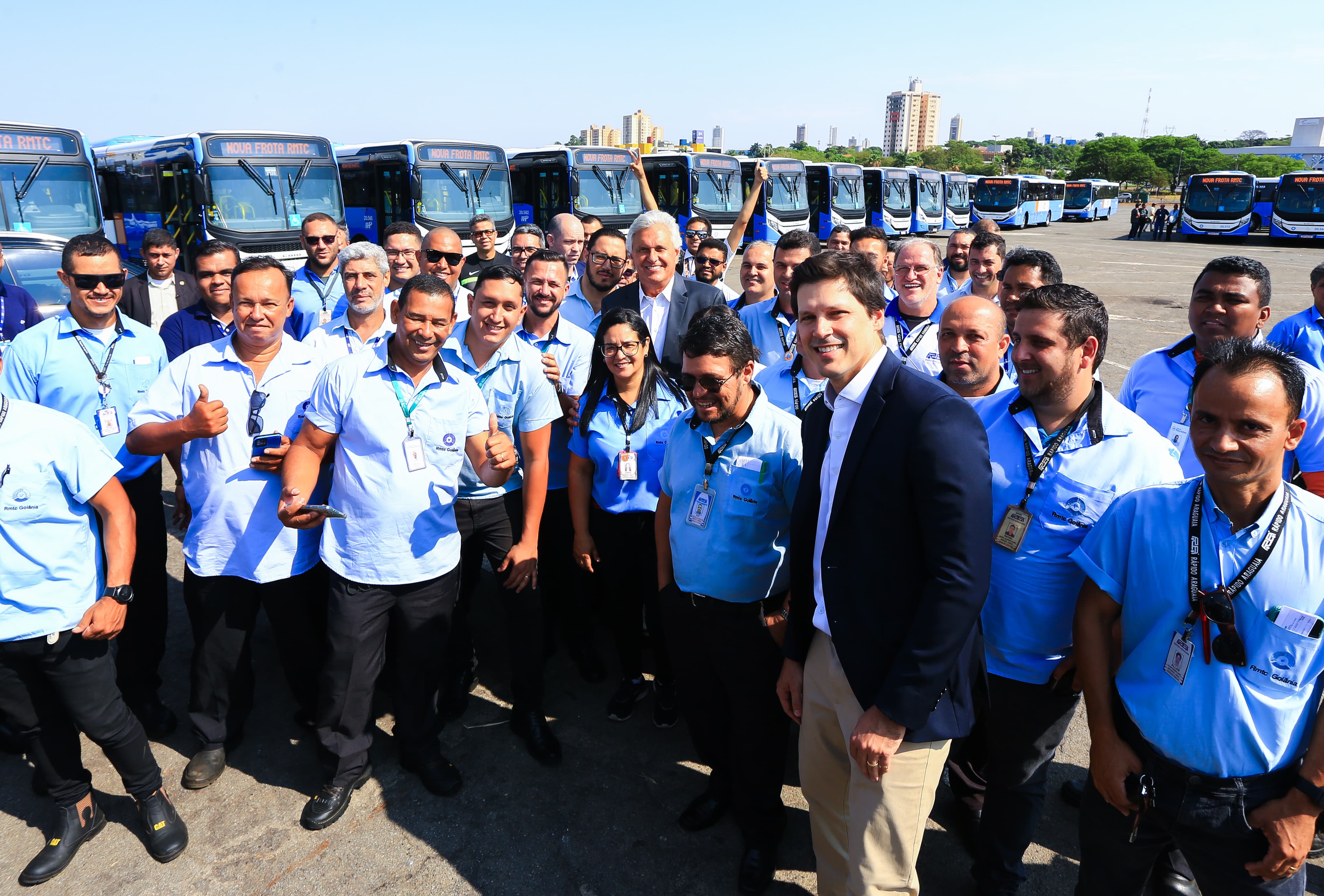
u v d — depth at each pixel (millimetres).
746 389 2594
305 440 2887
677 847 2865
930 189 31094
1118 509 1986
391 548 2885
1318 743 1734
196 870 2727
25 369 3471
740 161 18984
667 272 4309
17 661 2502
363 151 14680
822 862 2410
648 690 3871
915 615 1972
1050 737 2391
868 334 2061
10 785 3129
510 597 3266
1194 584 1826
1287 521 1744
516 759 3336
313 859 2779
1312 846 2766
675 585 2779
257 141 11805
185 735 3453
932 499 1903
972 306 2750
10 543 2406
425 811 3020
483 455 3057
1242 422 1656
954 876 2715
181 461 3400
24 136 10781
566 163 15547
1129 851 2037
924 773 2078
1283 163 92688
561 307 4965
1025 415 2369
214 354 3057
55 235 11031
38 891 2627
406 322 2781
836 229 5824
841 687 2195
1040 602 2307
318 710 2984
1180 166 98312
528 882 2695
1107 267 22625
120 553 2643
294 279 5570
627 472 3268
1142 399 3377
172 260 6062
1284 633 1731
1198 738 1817
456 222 13695
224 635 3096
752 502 2547
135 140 15602
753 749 2623
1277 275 20562
